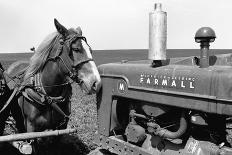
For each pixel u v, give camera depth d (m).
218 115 3.65
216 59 3.88
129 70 4.42
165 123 4.16
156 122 4.20
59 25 4.65
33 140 4.71
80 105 9.91
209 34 3.56
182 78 3.66
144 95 4.13
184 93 3.60
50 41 4.81
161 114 4.04
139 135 4.34
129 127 4.49
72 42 4.58
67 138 6.46
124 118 4.83
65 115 4.86
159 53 4.03
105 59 42.06
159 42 4.02
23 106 4.85
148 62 4.72
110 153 4.95
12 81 5.19
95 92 4.58
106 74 4.80
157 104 4.07
